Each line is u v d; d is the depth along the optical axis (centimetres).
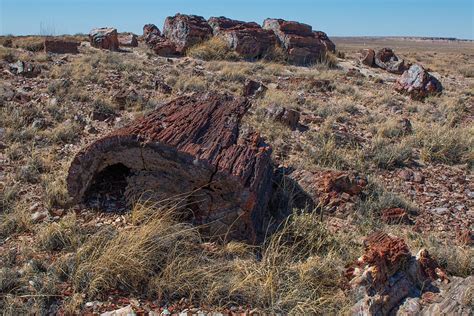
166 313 401
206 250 481
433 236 580
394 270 438
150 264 440
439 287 436
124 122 875
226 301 423
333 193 641
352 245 537
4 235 492
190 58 1691
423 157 882
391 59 2095
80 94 988
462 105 1421
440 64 2952
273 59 1884
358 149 870
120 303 408
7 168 642
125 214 518
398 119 1098
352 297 418
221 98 677
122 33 2100
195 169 493
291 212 591
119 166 571
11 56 1323
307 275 454
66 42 1534
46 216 525
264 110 1005
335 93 1390
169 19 1934
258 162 531
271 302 422
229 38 1872
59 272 428
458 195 742
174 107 625
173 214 505
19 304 392
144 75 1281
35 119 825
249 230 502
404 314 403
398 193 723
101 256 434
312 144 884
